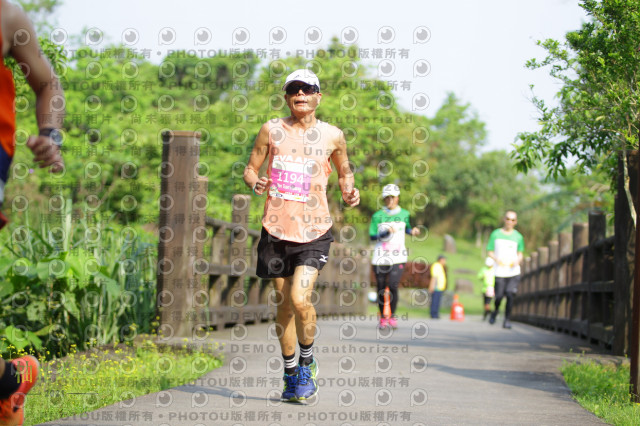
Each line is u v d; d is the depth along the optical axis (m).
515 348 13.06
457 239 99.25
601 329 13.12
